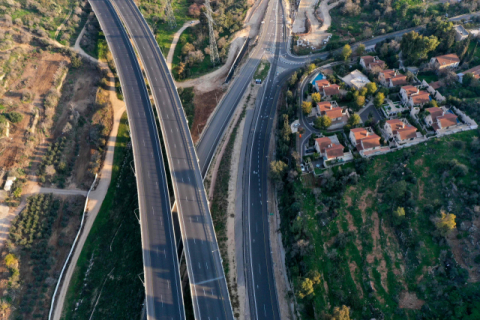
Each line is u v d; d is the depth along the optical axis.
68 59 191.50
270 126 162.88
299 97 165.75
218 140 159.50
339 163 131.75
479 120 131.50
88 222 141.50
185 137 143.62
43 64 187.12
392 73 159.50
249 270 117.00
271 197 137.25
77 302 122.50
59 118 169.25
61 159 153.12
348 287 102.75
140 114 154.62
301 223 115.81
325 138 137.25
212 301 100.50
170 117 151.12
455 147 124.69
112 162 156.62
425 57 164.12
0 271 123.75
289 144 146.88
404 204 113.56
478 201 106.56
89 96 179.75
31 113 165.25
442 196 112.88
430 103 140.50
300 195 127.25
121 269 124.00
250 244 123.81
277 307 108.38
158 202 125.25
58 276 127.62
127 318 109.50
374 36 197.25
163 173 133.88
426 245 103.50
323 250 111.75
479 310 88.88
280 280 114.00
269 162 148.62
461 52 157.00
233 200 136.62
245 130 162.00
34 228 134.12
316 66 182.62
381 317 94.81
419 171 121.50
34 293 121.69
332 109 148.00
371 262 105.50
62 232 137.25
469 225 103.62
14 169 147.50
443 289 95.25
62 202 145.38
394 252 105.88
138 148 141.75
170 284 104.62
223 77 192.38
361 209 117.69
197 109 176.12
